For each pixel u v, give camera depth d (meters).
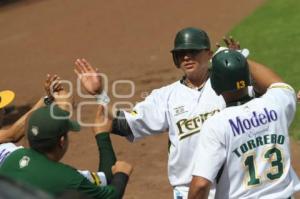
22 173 14.69
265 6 65.38
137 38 62.16
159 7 74.12
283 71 45.09
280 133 15.84
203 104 17.61
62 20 77.44
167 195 29.06
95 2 84.62
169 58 53.22
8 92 20.89
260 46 52.22
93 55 58.75
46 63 59.31
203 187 15.24
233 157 15.49
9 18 85.62
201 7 70.19
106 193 15.20
